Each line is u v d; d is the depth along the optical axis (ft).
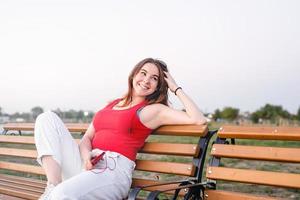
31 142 15.43
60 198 10.02
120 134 11.87
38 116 11.74
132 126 11.84
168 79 12.55
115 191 11.21
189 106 11.83
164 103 12.72
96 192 10.75
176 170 11.30
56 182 10.99
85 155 11.95
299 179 9.29
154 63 12.57
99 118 12.59
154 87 12.43
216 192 10.21
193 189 10.30
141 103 12.25
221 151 10.70
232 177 10.22
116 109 12.53
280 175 9.57
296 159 9.51
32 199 12.85
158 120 12.15
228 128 11.00
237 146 10.46
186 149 11.34
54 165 11.09
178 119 11.84
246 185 23.03
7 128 17.33
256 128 10.48
